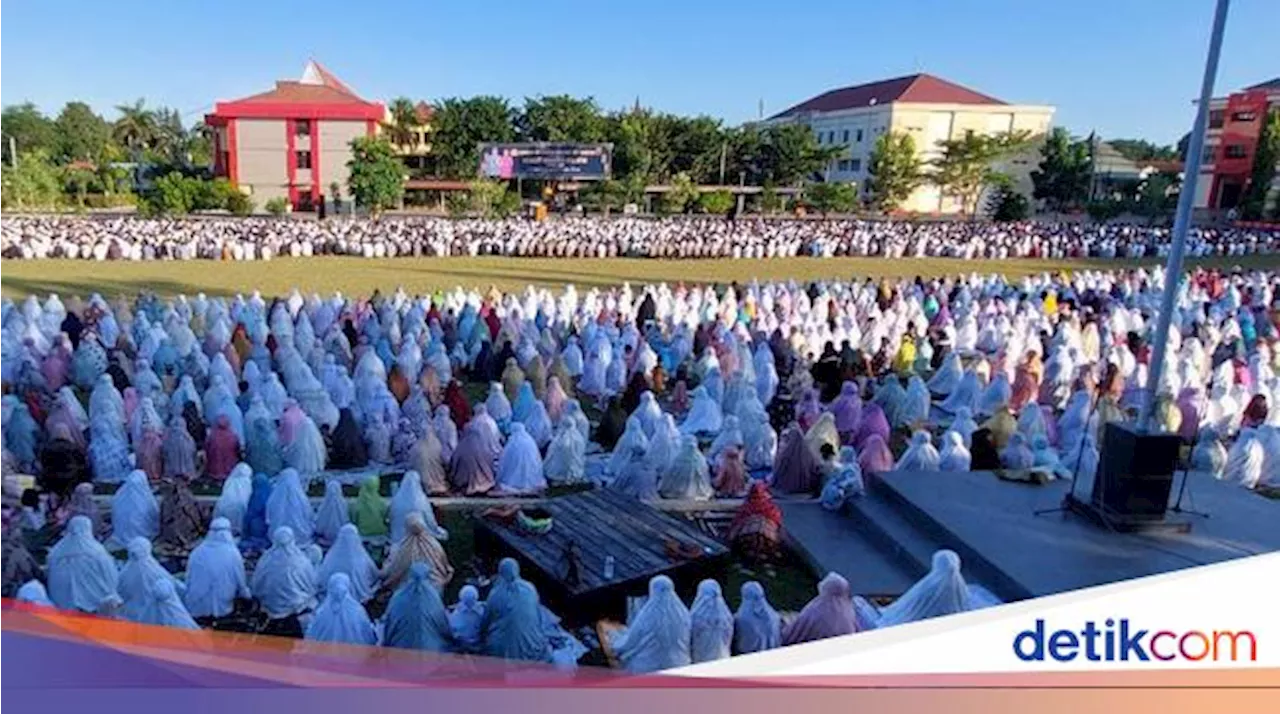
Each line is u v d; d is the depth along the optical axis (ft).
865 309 75.10
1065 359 53.11
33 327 58.29
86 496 31.53
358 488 36.27
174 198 173.27
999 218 205.77
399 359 53.01
